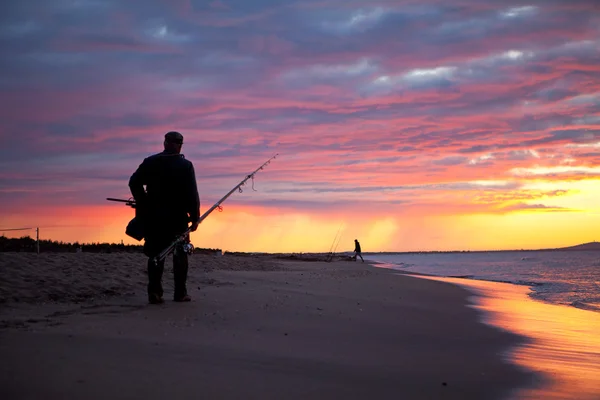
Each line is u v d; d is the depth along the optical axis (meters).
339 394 3.16
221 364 3.62
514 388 3.60
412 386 3.47
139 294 7.12
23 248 15.22
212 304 6.50
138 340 4.13
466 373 3.95
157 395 2.84
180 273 6.56
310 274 14.52
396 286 12.01
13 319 4.90
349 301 7.95
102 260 9.91
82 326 4.63
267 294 7.88
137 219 6.50
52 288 6.90
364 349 4.57
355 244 38.50
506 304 10.02
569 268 31.00
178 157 6.58
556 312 8.92
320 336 5.02
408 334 5.54
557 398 3.40
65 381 2.93
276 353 4.11
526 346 5.40
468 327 6.47
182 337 4.41
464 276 21.55
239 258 21.91
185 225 6.66
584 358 4.93
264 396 3.00
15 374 2.99
